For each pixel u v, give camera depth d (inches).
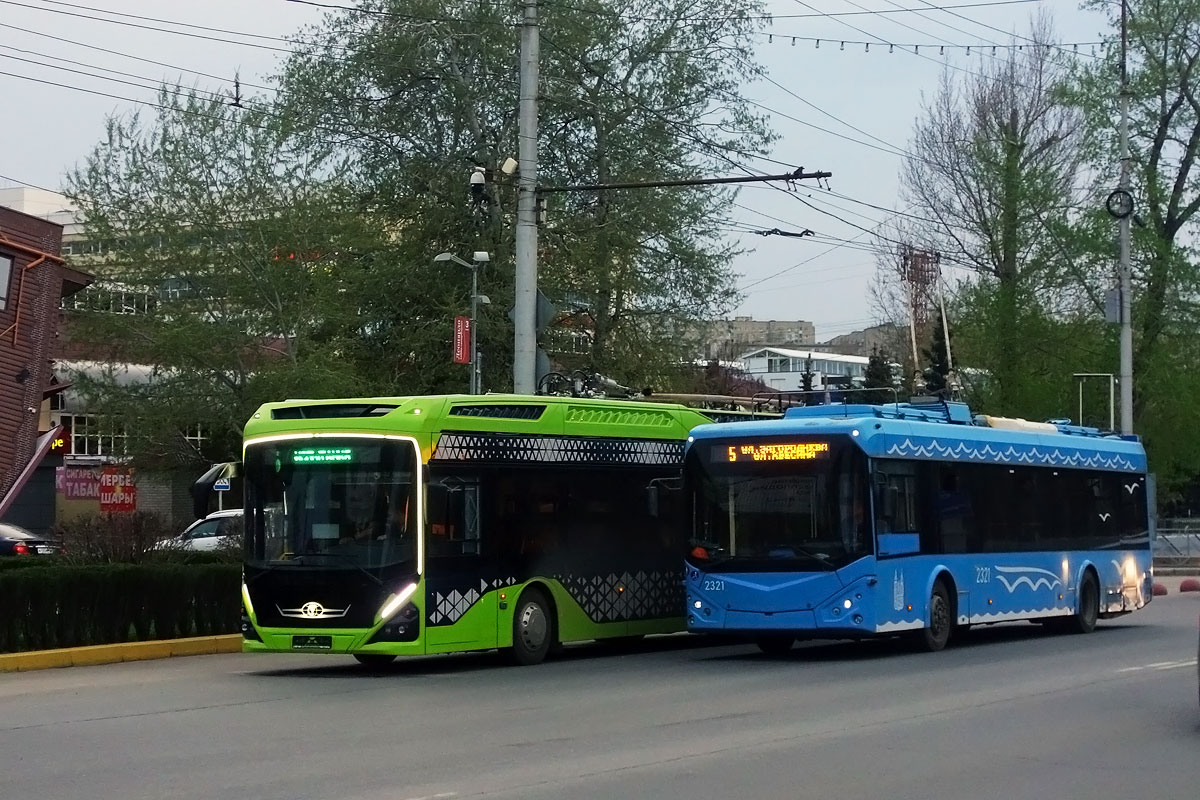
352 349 1696.6
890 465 758.5
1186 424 1889.8
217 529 1433.3
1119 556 997.8
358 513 697.0
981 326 1870.1
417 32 1615.4
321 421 711.7
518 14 1594.5
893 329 2987.2
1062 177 1881.2
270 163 1608.0
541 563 761.6
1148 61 1876.2
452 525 711.1
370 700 589.6
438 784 382.9
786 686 627.2
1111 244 1809.8
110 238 1612.9
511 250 1644.9
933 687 619.2
